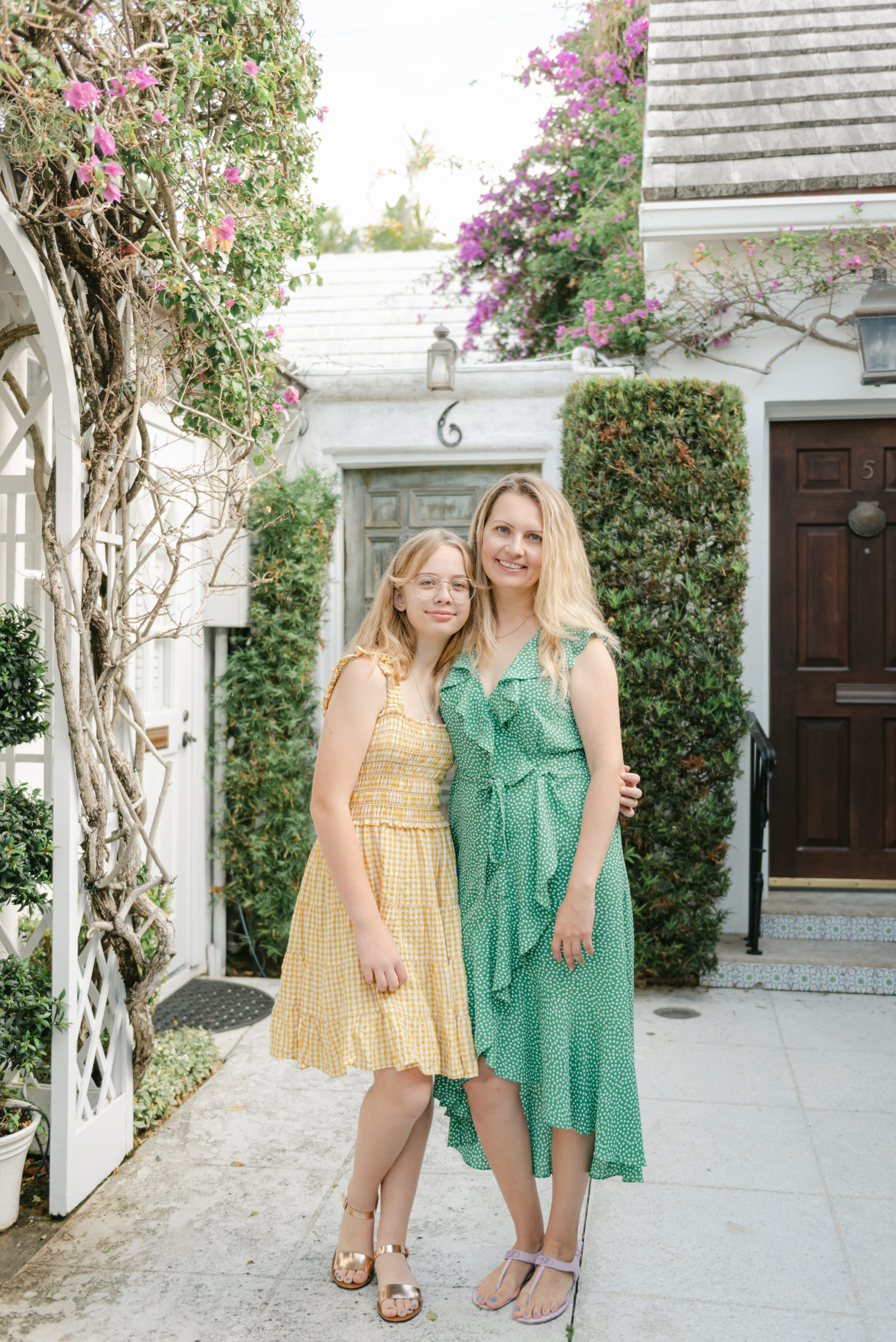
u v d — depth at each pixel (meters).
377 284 7.15
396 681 2.12
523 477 2.20
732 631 4.09
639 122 6.43
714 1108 3.08
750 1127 2.95
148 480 2.56
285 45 2.62
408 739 2.08
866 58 5.05
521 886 2.06
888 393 4.48
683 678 4.02
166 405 2.76
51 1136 2.45
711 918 4.09
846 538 4.73
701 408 4.07
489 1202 2.56
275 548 4.50
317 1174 2.70
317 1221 2.46
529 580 2.13
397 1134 2.08
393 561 2.20
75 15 1.86
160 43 2.16
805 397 4.54
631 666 4.06
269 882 4.51
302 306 7.02
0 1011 2.33
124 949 2.62
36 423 2.43
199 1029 3.64
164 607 2.68
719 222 4.40
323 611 4.84
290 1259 2.30
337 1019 2.04
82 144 2.06
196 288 2.42
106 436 2.40
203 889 4.48
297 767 4.48
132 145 2.15
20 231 2.12
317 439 4.93
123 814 2.54
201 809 4.43
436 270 7.14
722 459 4.09
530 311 6.73
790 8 5.43
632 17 6.61
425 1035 2.02
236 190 2.63
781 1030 3.74
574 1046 2.06
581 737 2.09
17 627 2.36
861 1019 3.86
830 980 4.18
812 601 4.74
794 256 4.42
